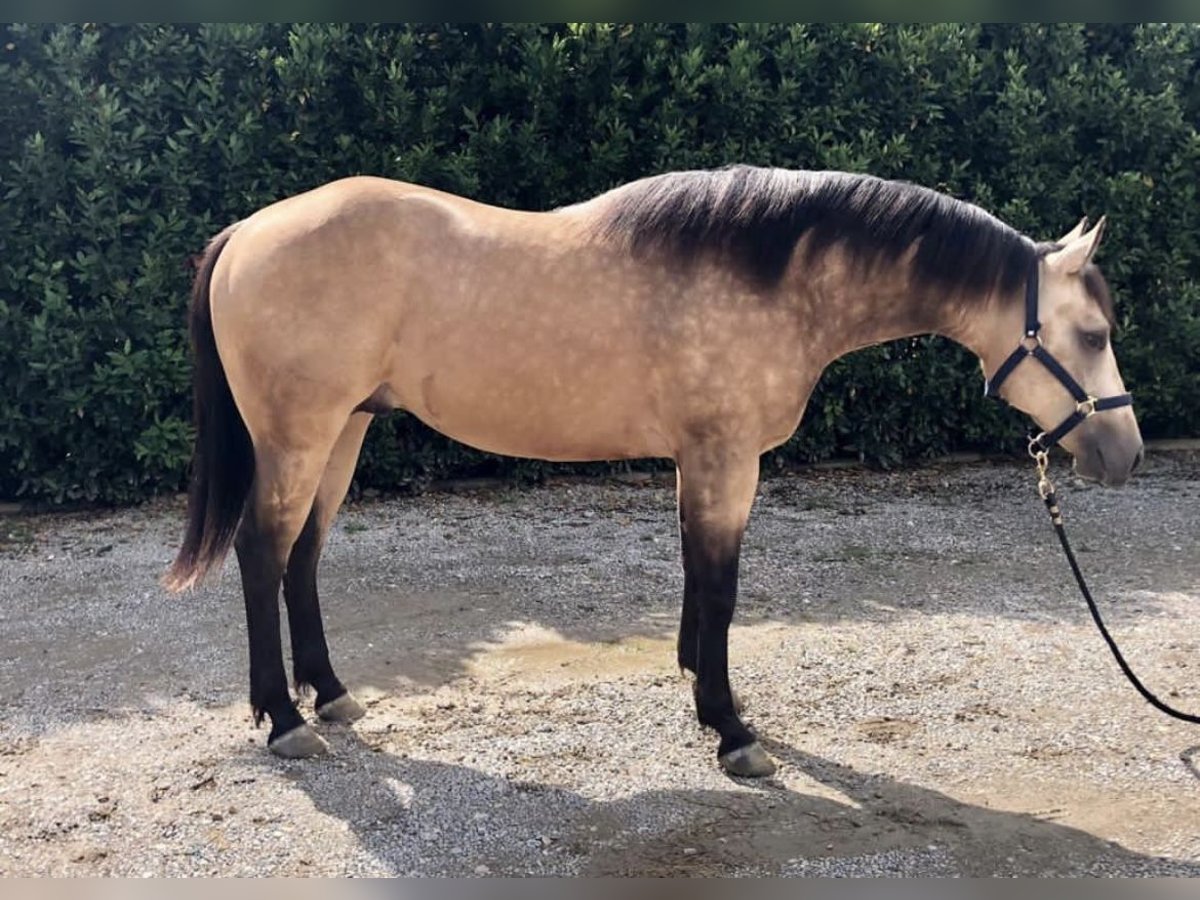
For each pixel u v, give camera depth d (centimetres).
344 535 515
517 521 541
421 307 284
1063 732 312
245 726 317
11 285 520
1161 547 489
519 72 579
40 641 382
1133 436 281
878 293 286
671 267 280
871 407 640
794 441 635
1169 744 304
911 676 351
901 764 295
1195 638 381
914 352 629
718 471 283
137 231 541
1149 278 660
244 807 271
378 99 552
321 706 320
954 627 394
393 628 396
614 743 307
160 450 539
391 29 564
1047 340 279
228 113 539
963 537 511
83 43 515
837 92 607
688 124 586
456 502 576
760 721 321
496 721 321
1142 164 652
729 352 278
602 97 584
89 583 443
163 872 244
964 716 322
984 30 640
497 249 285
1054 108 633
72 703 331
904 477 627
